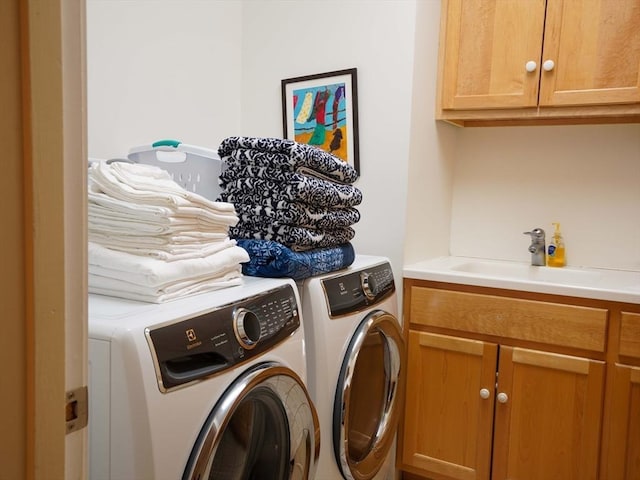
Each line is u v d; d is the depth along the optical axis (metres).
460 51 2.06
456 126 2.39
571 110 1.89
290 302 1.23
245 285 1.21
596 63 1.83
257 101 2.30
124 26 1.72
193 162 1.54
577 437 1.70
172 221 1.00
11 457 0.45
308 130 2.17
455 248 2.44
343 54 2.07
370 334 1.62
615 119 2.08
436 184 2.26
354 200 1.61
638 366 1.62
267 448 1.20
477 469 1.86
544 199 2.27
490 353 1.82
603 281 1.84
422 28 1.96
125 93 1.73
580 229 2.20
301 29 2.17
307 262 1.36
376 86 2.00
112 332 0.79
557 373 1.73
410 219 2.01
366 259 1.83
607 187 2.15
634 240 2.11
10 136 0.44
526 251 2.31
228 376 0.94
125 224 1.02
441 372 1.91
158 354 0.81
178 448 0.83
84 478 0.55
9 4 0.43
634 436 1.63
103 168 1.08
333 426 1.40
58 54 0.48
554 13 1.88
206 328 0.92
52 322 0.49
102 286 1.02
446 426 1.91
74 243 0.52
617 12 1.79
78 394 0.54
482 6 2.00
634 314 1.61
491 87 2.01
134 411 0.77
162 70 1.88
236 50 2.29
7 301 0.44
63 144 0.49
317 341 1.36
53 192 0.48
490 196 2.38
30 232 0.46
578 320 1.68
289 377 1.11
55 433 0.50
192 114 2.04
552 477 1.75
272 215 1.36
